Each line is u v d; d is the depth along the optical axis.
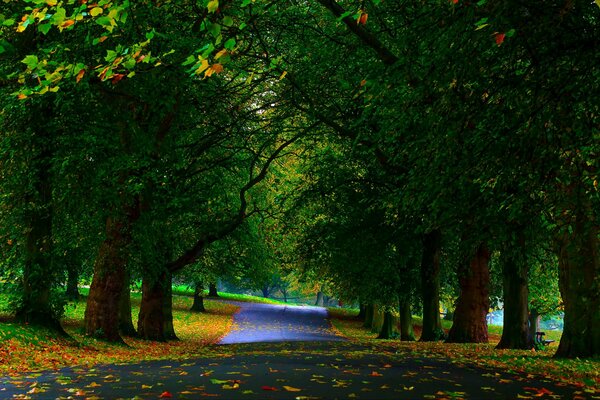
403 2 13.27
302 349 18.62
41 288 15.50
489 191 9.98
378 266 25.61
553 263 21.58
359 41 15.02
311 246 28.09
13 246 15.58
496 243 11.31
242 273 42.34
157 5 9.13
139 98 16.11
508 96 8.77
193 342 26.91
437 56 8.94
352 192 25.30
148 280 22.02
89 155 14.68
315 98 18.55
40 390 6.59
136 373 8.62
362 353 14.98
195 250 24.81
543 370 11.04
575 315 13.76
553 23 8.06
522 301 19.08
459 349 18.12
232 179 29.16
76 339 16.28
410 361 12.14
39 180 14.71
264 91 21.22
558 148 8.92
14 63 12.62
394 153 14.80
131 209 18.88
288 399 5.97
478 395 6.96
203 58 5.57
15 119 13.96
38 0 5.61
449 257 26.92
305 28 17.91
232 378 7.76
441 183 9.78
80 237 16.55
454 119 9.36
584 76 8.48
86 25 11.01
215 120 22.14
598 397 7.33
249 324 40.97
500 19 7.89
